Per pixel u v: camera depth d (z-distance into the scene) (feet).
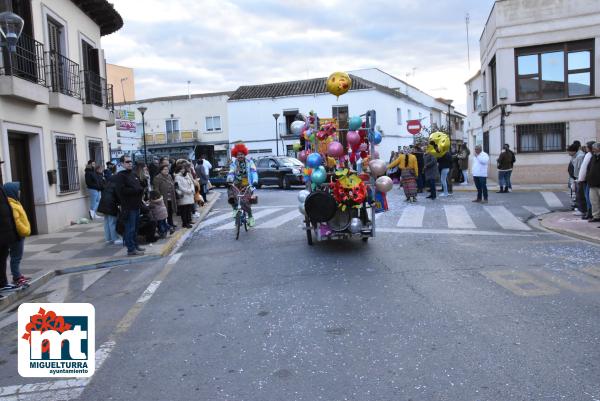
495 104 73.41
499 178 58.29
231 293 21.25
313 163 27.76
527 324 16.11
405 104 146.82
